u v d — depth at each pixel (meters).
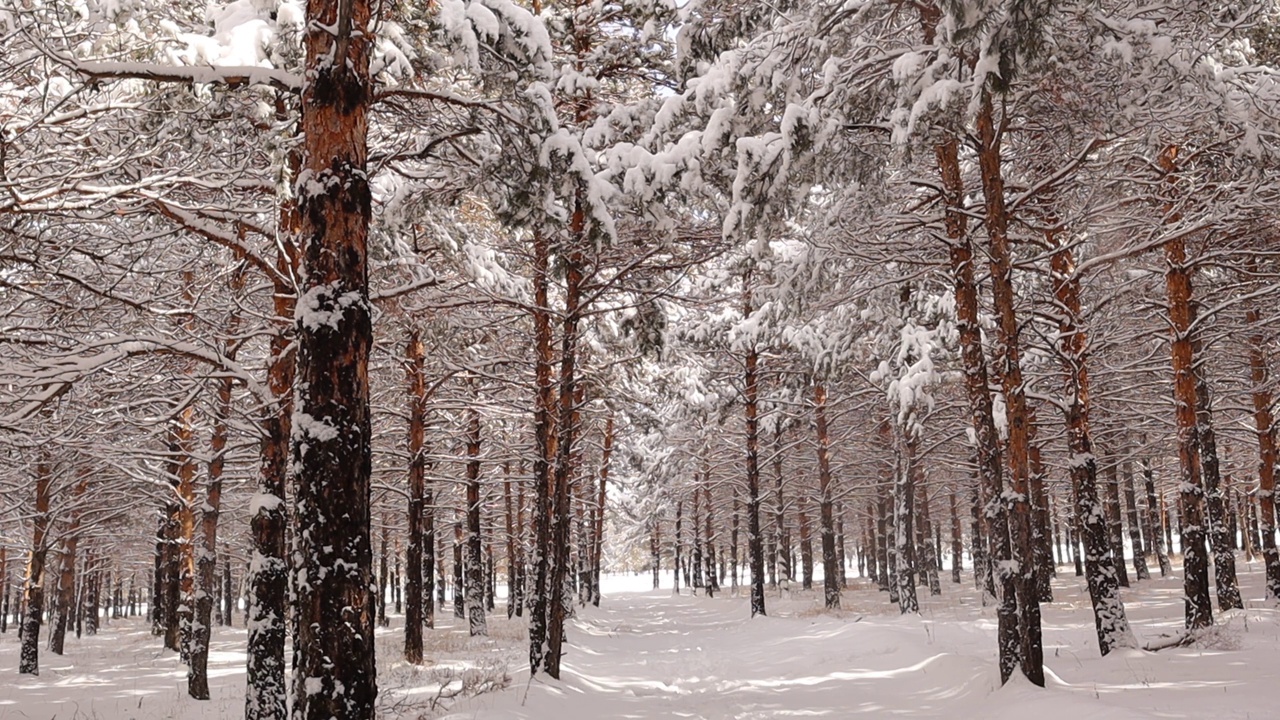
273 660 9.25
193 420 17.47
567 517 14.06
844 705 11.30
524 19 8.75
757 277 24.22
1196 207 12.92
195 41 7.45
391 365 19.12
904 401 18.31
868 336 21.34
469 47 8.14
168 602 23.55
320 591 5.80
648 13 13.03
